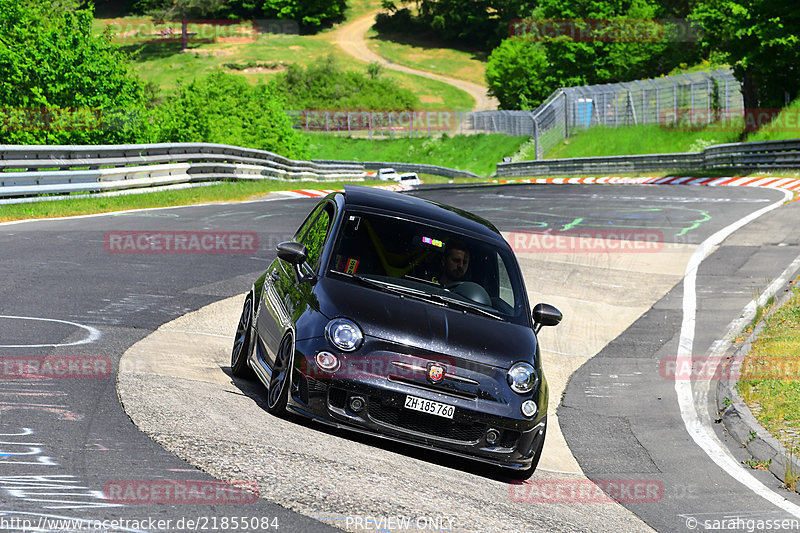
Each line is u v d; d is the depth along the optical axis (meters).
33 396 21.58
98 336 29.80
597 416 31.44
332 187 125.94
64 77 123.12
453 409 21.86
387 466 20.53
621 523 20.23
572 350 40.66
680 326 44.88
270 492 16.97
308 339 22.27
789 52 159.88
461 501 19.03
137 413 21.11
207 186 102.25
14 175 70.00
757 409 30.50
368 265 24.78
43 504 14.87
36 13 130.88
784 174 124.25
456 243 26.23
